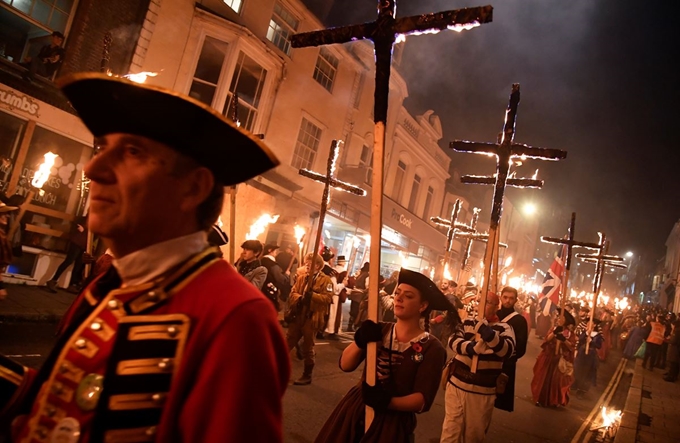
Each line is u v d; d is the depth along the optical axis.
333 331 11.68
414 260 26.59
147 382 1.08
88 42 10.16
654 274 62.59
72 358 1.15
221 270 1.25
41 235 9.59
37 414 1.12
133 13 11.09
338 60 17.72
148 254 1.22
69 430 1.07
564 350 9.33
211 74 13.08
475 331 4.36
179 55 12.16
